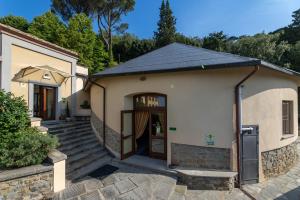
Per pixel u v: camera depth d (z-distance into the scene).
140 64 7.82
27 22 22.03
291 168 7.97
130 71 7.16
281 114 7.42
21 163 4.41
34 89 9.70
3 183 3.93
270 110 6.90
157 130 7.60
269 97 6.89
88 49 18.36
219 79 6.17
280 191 5.98
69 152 6.93
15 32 8.13
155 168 6.48
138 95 7.91
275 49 23.55
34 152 4.73
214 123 6.20
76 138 8.35
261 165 6.57
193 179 5.77
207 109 6.27
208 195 5.36
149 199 4.80
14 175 4.04
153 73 6.81
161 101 7.32
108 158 7.68
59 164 4.97
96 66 20.16
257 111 6.51
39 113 9.95
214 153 6.22
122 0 26.02
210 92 6.25
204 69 5.98
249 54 24.41
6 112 5.00
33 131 5.45
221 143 6.12
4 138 4.68
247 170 6.27
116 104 8.06
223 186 5.61
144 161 7.20
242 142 6.20
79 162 6.68
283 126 8.19
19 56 8.46
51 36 17.22
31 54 9.02
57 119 10.51
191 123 6.46
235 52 25.94
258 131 6.47
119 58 28.88
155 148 7.62
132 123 8.09
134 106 8.17
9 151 4.41
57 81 10.55
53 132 8.03
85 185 5.38
